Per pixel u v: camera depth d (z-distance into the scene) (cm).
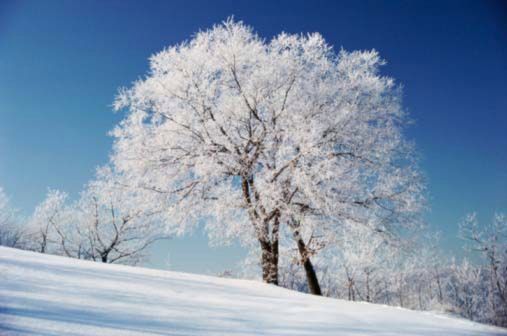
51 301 320
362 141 1328
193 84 1348
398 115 1400
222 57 1380
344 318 434
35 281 392
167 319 327
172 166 1388
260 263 1392
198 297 475
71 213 2438
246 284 721
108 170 1417
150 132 1428
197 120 1366
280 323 375
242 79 1416
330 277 2777
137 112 1409
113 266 689
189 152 1359
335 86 1365
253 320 375
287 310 456
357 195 1305
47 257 630
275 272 1277
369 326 405
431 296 3422
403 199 1313
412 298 3241
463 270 3147
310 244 1336
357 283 2822
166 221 1370
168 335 273
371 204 1325
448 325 468
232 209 1304
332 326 384
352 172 1301
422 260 2716
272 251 1305
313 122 1179
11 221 2591
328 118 1288
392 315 496
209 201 1342
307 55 1403
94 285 432
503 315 2609
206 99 1352
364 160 1330
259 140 1321
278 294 629
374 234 1323
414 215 1341
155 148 1366
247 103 1343
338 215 1241
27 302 301
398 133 1377
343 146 1338
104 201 1445
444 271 3219
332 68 1433
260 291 640
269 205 1195
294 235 1306
